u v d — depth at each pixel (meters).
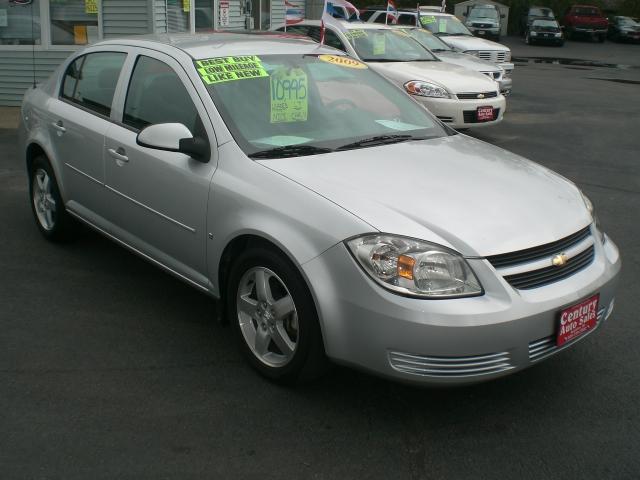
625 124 11.98
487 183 3.58
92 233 5.72
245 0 14.30
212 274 3.80
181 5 11.92
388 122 4.36
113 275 4.91
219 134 3.76
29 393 3.44
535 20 33.66
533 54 28.80
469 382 3.02
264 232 3.33
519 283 3.12
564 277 3.28
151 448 3.04
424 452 3.07
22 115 5.61
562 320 3.15
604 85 18.05
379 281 2.98
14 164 7.91
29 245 5.43
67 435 3.12
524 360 3.09
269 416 3.30
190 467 2.93
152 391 3.49
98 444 3.06
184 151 3.73
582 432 3.24
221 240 3.62
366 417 3.31
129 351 3.88
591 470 2.97
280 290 3.46
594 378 3.70
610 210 6.83
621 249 5.73
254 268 3.48
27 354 3.82
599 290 3.37
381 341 3.00
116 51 4.71
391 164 3.70
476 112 9.52
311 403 3.41
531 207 3.41
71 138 4.83
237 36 4.72
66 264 5.09
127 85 4.47
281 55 4.39
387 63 10.14
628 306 4.61
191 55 4.16
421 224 3.12
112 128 4.46
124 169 4.30
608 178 8.16
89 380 3.58
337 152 3.82
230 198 3.55
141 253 4.40
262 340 3.55
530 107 13.84
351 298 3.04
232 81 4.04
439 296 2.96
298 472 2.93
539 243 3.18
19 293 4.59
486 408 3.41
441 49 12.60
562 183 3.88
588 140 10.50
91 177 4.68
